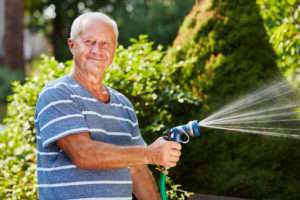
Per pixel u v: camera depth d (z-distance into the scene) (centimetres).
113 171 269
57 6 1934
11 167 445
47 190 263
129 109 291
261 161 398
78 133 256
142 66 443
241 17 438
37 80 466
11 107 492
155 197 306
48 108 259
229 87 423
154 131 405
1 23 1952
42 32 2106
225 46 436
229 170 401
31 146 455
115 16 1847
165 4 1809
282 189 392
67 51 1827
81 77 274
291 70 428
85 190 259
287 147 393
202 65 438
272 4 446
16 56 1543
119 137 278
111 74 431
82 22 274
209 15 449
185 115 427
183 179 414
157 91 438
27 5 2014
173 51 465
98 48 269
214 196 391
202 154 410
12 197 411
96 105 270
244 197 397
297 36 421
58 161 262
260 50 431
